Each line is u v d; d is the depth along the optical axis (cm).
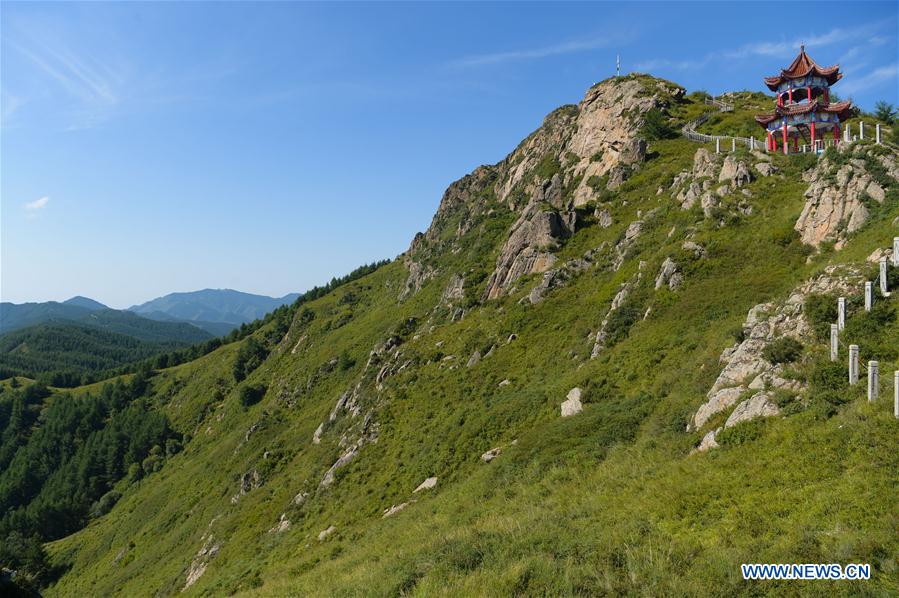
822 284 2236
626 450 2239
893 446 1365
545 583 1349
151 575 5822
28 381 18862
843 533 1198
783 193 3953
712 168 4816
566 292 4853
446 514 2508
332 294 13862
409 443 3934
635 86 8112
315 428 6712
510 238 6172
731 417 1906
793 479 1467
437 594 1430
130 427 12575
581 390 3022
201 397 12800
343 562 2433
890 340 1781
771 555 1209
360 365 8381
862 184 2973
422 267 9850
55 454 12962
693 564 1281
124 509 9238
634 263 4331
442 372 4822
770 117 4734
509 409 3403
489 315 5331
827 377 1752
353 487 3841
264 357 13550
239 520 4984
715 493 1567
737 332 2411
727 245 3706
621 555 1412
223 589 3378
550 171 8169
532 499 2195
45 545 8919
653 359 2947
